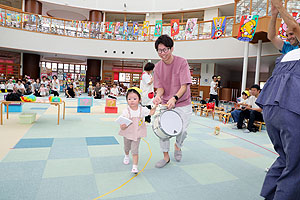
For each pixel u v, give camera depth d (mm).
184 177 2238
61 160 2543
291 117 1302
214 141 3916
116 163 2547
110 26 15961
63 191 1802
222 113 6445
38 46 14914
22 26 14422
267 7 8422
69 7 18094
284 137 1350
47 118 5289
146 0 17750
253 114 4965
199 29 13938
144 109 2393
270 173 1515
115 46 16078
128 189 1906
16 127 4105
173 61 2492
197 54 13922
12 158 2512
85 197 1726
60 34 15414
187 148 3369
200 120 6539
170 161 2730
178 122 2350
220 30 11398
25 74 16812
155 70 2660
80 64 21547
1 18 13734
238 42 12258
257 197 1870
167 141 2520
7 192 1729
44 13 19719
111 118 5855
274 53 9984
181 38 14406
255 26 8750
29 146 3002
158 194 1843
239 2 9414
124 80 19328
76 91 15656
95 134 3953
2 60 15953
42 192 1763
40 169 2240
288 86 1385
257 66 10008
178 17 18641
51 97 4773
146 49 15820
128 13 18406
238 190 1995
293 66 1421
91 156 2748
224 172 2432
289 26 1522
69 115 5973
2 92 14414
